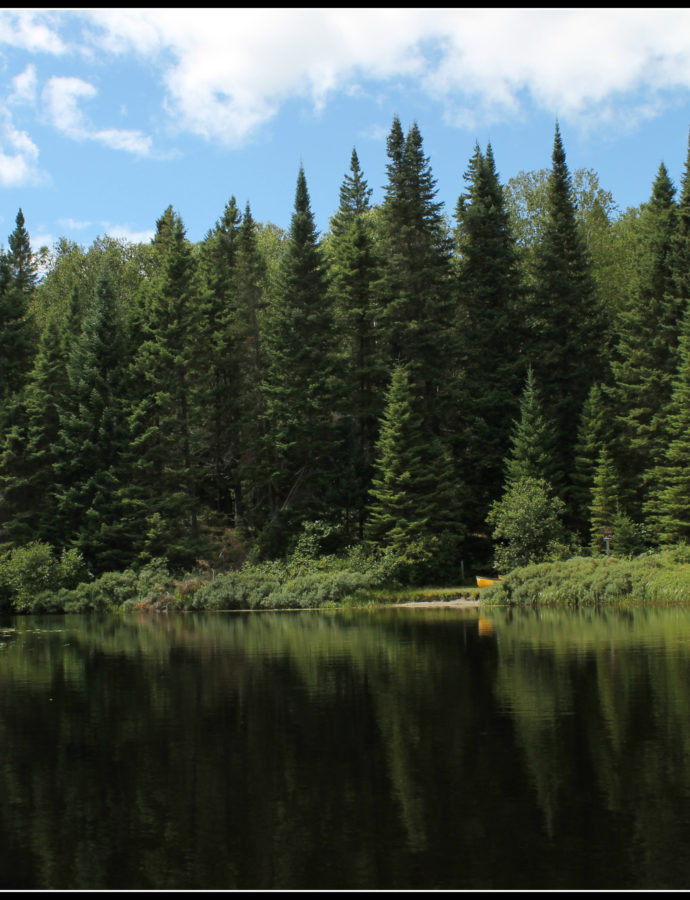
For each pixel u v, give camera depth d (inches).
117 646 717.9
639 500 1453.0
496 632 738.2
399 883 206.1
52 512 1427.2
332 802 267.9
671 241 1476.4
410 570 1330.0
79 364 1488.7
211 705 426.3
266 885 207.2
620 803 258.4
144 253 2150.6
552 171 1681.8
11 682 519.2
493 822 245.4
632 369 1456.7
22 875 215.8
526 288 1633.9
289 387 1467.8
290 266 1513.3
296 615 1043.9
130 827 250.4
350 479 1501.0
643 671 491.5
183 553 1378.0
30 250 1925.4
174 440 1425.9
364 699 430.9
